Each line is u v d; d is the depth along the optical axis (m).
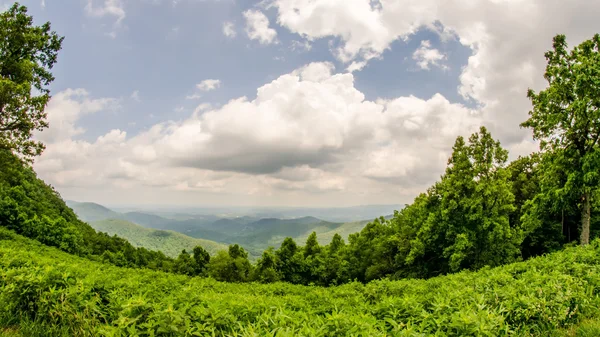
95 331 4.52
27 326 5.08
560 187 23.78
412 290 11.96
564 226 33.88
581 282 7.03
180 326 3.94
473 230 27.58
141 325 3.90
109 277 7.36
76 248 48.34
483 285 8.22
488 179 27.20
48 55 25.11
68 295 5.20
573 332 5.23
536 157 35.56
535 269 9.80
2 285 5.96
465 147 28.64
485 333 3.86
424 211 34.12
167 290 8.66
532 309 5.14
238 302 5.30
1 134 21.53
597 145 21.45
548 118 22.59
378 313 5.25
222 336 3.89
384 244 39.97
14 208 44.22
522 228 27.66
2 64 22.41
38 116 23.05
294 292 18.98
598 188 21.64
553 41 22.66
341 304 7.57
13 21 22.64
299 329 3.94
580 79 20.14
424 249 31.50
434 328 4.37
